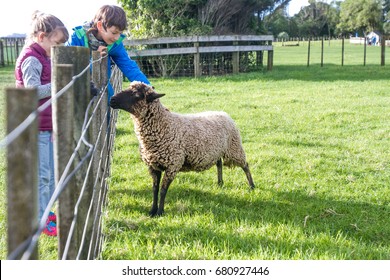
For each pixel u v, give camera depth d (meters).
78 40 5.39
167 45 21.06
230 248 4.32
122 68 6.09
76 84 2.68
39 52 4.39
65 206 2.44
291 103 13.48
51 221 4.66
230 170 6.92
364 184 6.46
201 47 20.97
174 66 21.62
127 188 6.06
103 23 5.27
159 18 22.83
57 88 2.31
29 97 1.46
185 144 5.35
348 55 42.75
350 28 101.69
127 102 4.99
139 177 6.55
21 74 4.36
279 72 24.36
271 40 25.67
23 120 1.46
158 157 5.16
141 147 5.30
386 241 4.72
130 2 22.67
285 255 4.11
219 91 16.20
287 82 19.34
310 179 6.61
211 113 5.96
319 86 17.89
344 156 7.91
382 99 14.34
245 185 6.31
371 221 5.22
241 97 14.67
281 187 6.24
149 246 4.28
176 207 5.42
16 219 1.51
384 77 21.56
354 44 77.12
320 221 5.17
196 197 5.83
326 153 8.04
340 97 14.79
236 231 4.67
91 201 3.03
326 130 9.98
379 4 96.81
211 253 4.19
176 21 22.30
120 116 11.31
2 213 5.12
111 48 5.82
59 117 2.31
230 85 18.20
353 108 12.62
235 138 6.05
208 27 23.06
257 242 4.43
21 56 4.34
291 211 5.41
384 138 9.23
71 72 2.30
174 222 4.90
